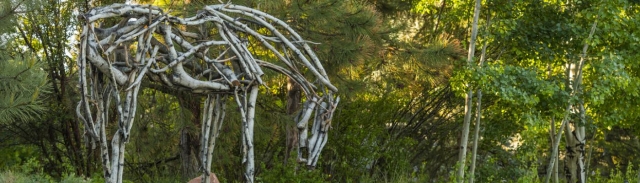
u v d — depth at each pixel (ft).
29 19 49.49
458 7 55.36
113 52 27.71
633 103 58.44
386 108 64.85
